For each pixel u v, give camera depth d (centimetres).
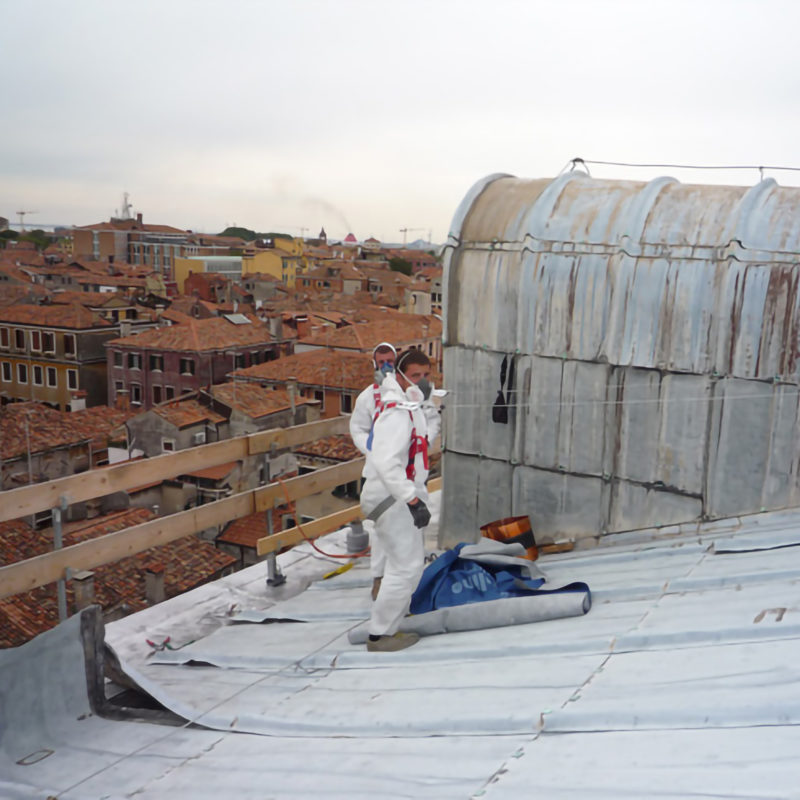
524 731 297
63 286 11556
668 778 231
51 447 4850
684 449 542
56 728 379
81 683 392
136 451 5019
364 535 715
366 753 310
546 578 508
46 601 2459
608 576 487
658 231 547
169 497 4344
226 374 6894
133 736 373
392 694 369
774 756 231
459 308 615
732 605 376
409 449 436
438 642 434
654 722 277
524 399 597
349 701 374
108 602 2769
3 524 3303
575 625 407
